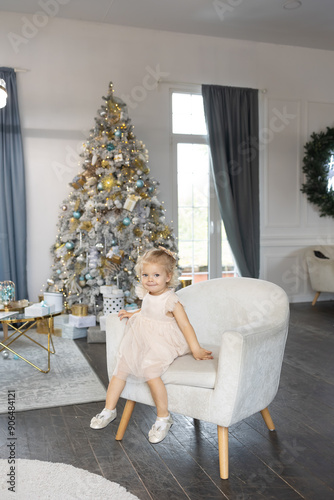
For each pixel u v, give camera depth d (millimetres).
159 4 5090
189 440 2424
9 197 5137
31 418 2699
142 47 5738
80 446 2346
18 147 5191
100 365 3754
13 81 5156
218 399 2012
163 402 2135
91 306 4910
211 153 5941
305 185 6535
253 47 6227
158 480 2025
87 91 5523
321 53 6574
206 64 6020
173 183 6027
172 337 2244
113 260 4742
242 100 6074
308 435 2475
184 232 6137
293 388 3203
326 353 4078
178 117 6039
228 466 2127
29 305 3824
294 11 5309
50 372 3557
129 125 5145
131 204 4762
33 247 5398
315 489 1949
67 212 5109
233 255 6031
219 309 2549
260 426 2592
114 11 5246
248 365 2018
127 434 2490
